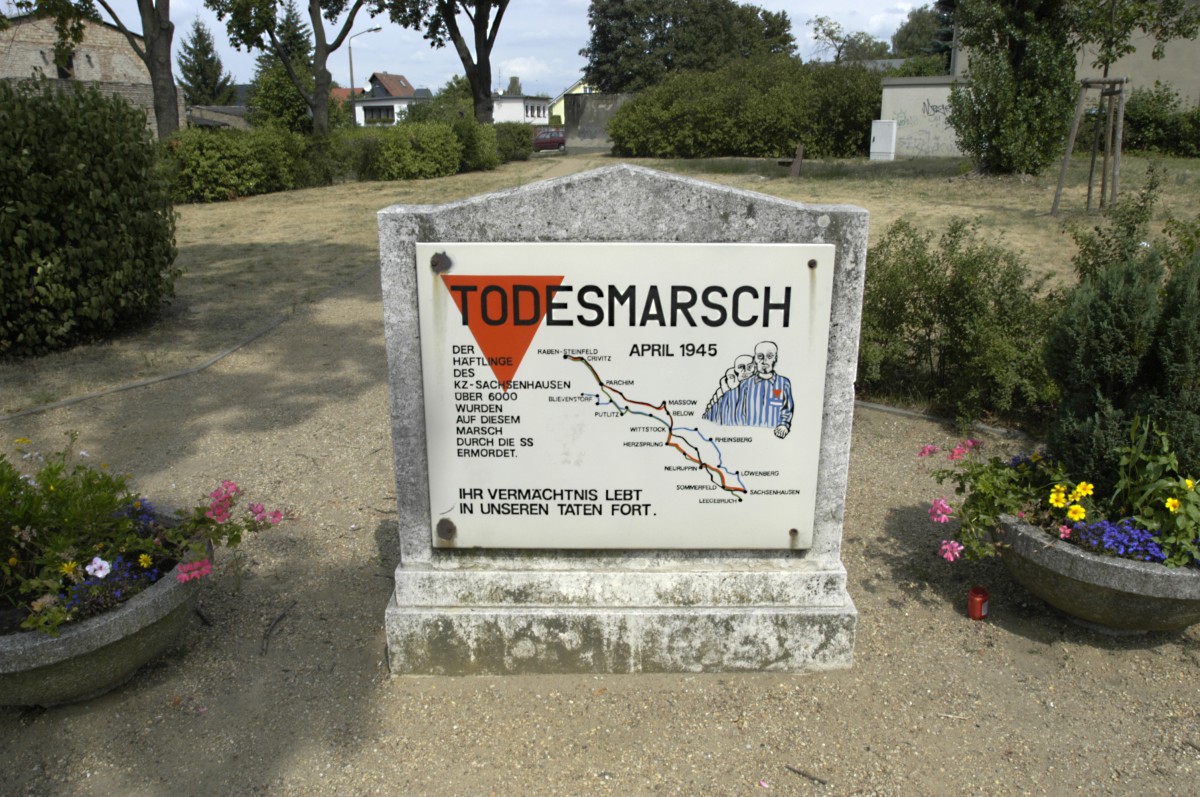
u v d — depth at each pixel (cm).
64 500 318
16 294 739
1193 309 353
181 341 834
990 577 412
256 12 2605
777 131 3194
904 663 347
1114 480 360
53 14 2370
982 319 588
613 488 325
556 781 289
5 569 321
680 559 336
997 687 333
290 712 322
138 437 600
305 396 684
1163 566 321
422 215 303
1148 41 2666
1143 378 372
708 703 324
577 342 311
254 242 1482
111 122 796
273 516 372
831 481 327
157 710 323
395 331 313
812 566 335
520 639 336
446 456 324
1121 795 281
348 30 2703
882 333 623
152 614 313
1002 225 1372
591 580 333
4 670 288
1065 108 1842
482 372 315
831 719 316
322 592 403
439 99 4050
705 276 304
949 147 2842
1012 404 611
